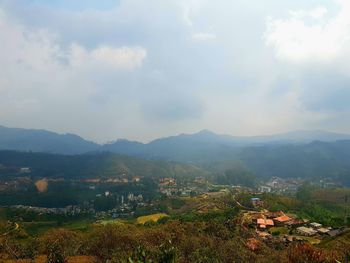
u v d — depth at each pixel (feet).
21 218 526.16
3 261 150.30
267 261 152.87
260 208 497.87
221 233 239.71
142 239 168.66
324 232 348.38
